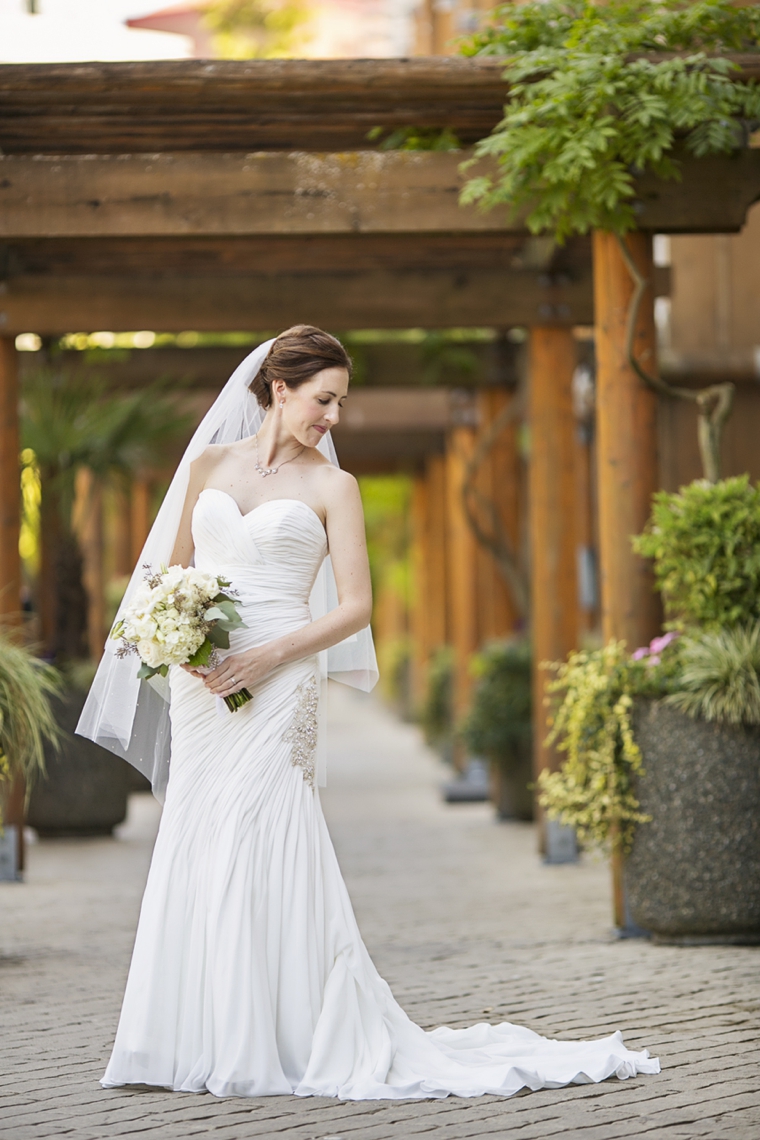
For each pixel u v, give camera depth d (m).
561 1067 4.74
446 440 19.00
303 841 4.74
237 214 7.73
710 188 7.64
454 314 10.93
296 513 4.89
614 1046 4.99
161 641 4.55
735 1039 5.25
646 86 7.17
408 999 6.07
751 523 7.20
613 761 7.26
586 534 16.88
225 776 4.74
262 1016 4.55
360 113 7.86
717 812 7.07
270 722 4.78
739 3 8.23
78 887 9.79
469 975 6.60
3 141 8.32
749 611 7.31
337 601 5.43
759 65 7.32
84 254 10.21
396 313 10.95
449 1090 4.52
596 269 7.90
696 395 7.92
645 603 7.76
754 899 7.08
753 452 14.12
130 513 20.27
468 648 17.47
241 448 5.11
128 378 13.89
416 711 28.27
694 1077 4.73
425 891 9.50
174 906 4.68
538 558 11.15
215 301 10.85
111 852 11.94
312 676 4.91
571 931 7.83
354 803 15.97
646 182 7.63
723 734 7.05
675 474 14.01
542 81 7.24
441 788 16.34
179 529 5.11
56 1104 4.46
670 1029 5.43
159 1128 4.16
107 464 13.26
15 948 7.46
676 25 7.35
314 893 4.72
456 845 12.11
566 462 11.14
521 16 7.70
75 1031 5.57
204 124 8.03
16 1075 4.87
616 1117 4.26
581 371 15.15
